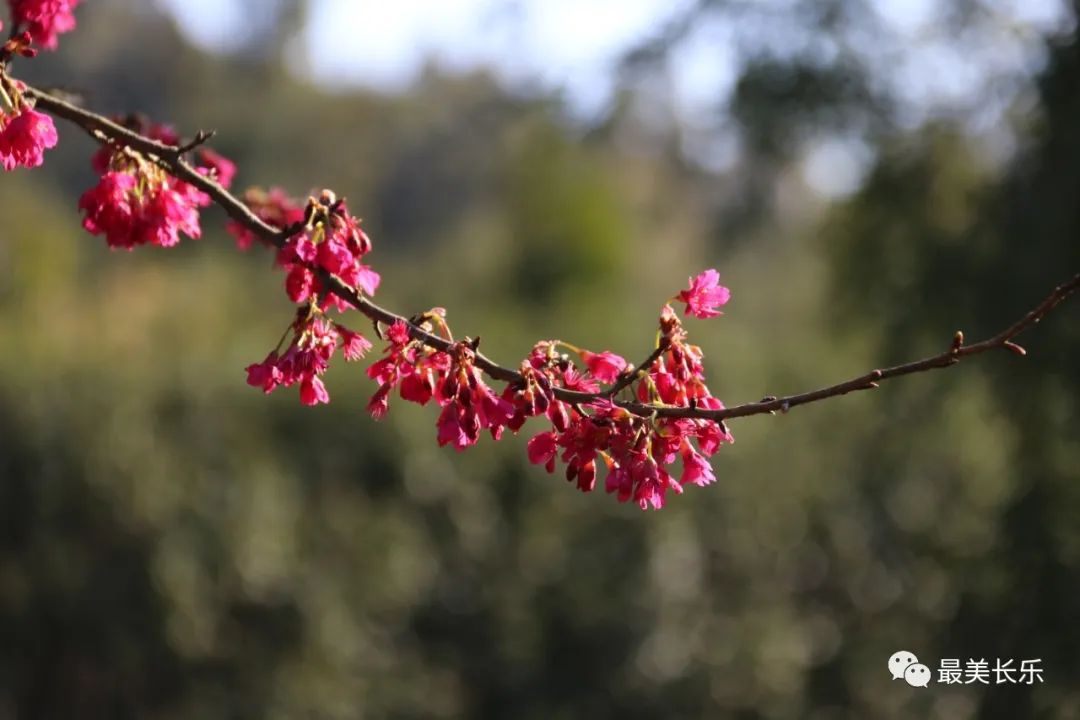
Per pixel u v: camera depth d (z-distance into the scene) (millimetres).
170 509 9883
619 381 2639
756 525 11586
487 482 11531
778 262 15891
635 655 11242
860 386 2477
